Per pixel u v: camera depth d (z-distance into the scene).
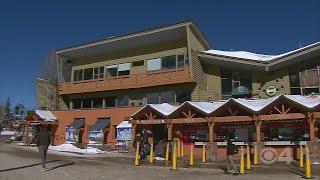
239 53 38.34
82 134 39.00
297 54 31.22
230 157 18.50
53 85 58.03
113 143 35.69
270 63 31.75
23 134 48.09
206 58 35.34
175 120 28.30
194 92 35.03
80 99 42.81
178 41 37.62
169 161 24.88
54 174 17.31
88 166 21.38
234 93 32.97
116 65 41.28
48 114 41.34
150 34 36.75
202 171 19.36
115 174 17.80
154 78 36.69
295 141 23.95
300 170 18.89
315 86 32.06
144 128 31.55
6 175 16.86
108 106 40.38
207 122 26.95
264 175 17.22
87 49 41.47
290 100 23.84
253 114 24.94
